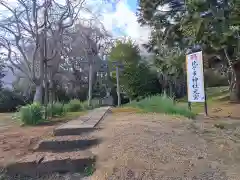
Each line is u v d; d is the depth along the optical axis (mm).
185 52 16469
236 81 15133
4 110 20891
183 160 3551
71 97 27047
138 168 3342
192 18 12000
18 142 5023
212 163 3441
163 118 6859
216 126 5750
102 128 5574
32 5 12500
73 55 21750
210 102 15375
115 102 29328
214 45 12469
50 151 4438
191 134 4898
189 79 8742
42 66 10773
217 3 11406
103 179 3197
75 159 3855
